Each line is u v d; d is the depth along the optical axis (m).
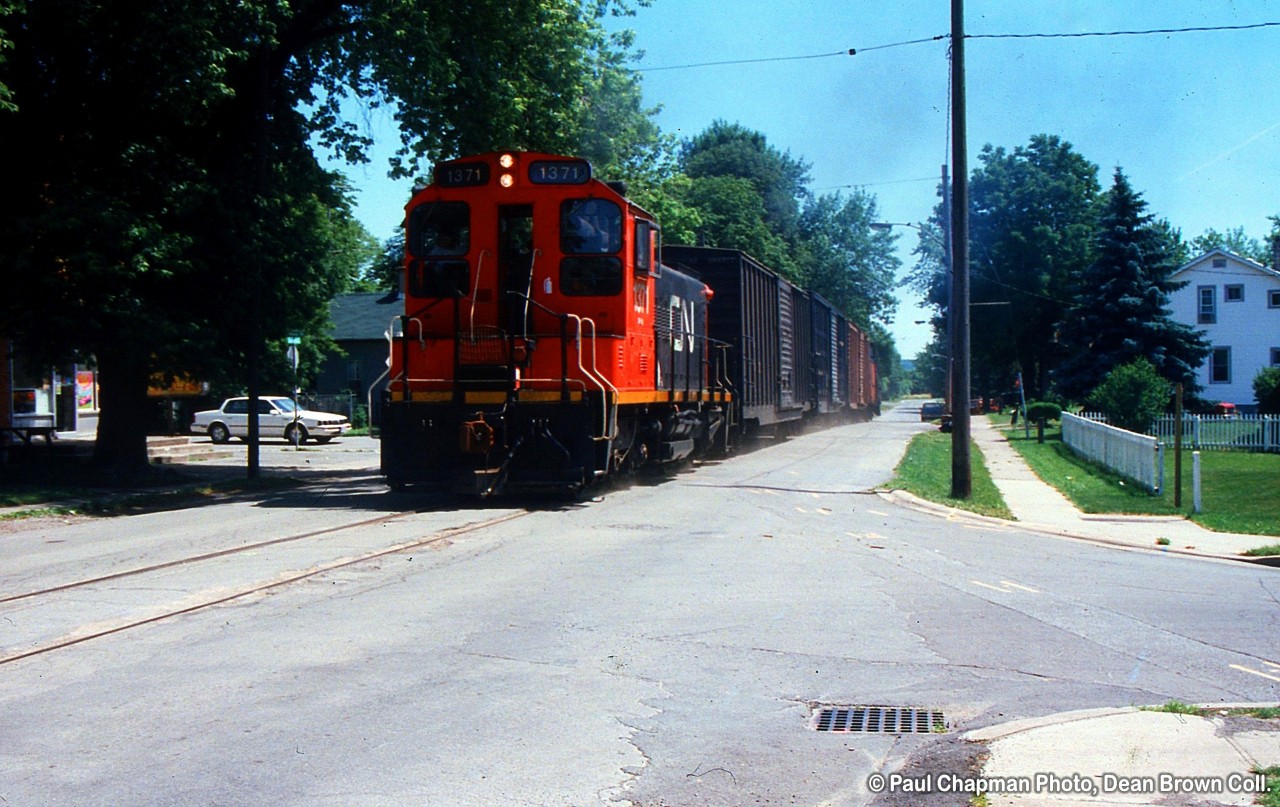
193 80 17.48
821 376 38.78
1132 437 20.38
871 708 6.02
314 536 12.00
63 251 16.69
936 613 8.43
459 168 15.73
